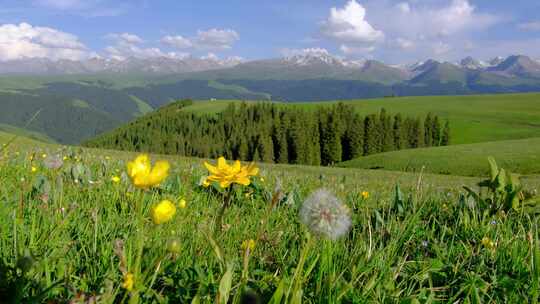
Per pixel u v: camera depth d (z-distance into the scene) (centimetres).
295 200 505
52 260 204
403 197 548
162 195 458
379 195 704
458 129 13100
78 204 333
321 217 152
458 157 5709
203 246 250
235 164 197
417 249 327
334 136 11675
